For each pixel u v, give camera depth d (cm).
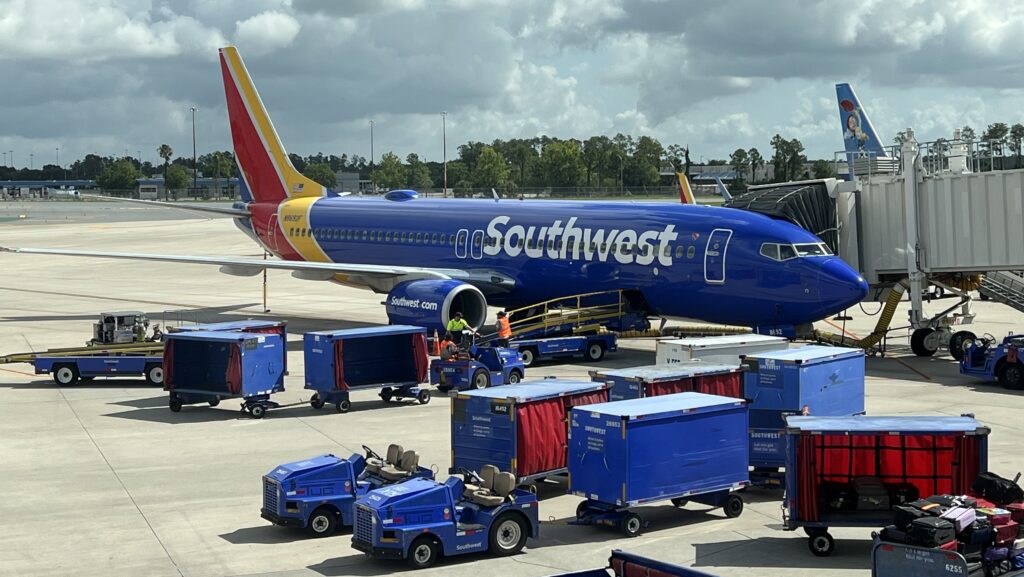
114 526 2095
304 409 3250
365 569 1852
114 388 3644
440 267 4853
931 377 3675
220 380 3212
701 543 1983
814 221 4059
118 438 2856
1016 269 3738
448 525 1872
